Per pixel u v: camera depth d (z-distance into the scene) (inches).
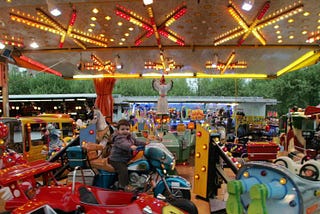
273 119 637.9
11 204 124.4
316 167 116.6
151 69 451.2
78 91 1021.2
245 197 103.4
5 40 304.8
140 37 296.2
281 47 322.7
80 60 394.6
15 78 1052.5
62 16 239.5
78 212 113.9
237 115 535.5
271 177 101.9
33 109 655.1
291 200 96.9
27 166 138.2
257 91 1096.2
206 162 183.0
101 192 132.9
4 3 211.9
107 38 305.3
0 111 502.0
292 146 300.8
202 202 184.1
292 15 231.9
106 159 169.6
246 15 230.8
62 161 190.5
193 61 405.7
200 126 190.5
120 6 217.8
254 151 272.8
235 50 340.8
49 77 1069.1
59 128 333.7
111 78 471.5
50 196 121.2
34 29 274.8
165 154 162.4
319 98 831.7
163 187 157.9
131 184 160.9
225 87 1154.7
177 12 223.3
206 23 255.9
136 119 396.2
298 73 867.4
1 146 186.7
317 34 280.7
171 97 744.3
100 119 248.1
